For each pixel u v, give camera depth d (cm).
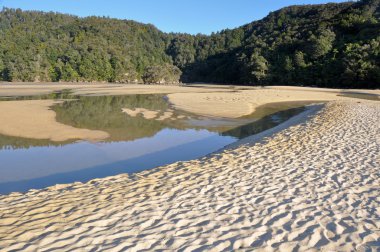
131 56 11744
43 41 11000
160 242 443
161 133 1562
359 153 931
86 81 9662
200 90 5106
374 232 471
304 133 1266
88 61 9794
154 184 689
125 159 1129
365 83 6028
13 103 2400
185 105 2622
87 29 13300
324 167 802
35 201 595
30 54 9481
